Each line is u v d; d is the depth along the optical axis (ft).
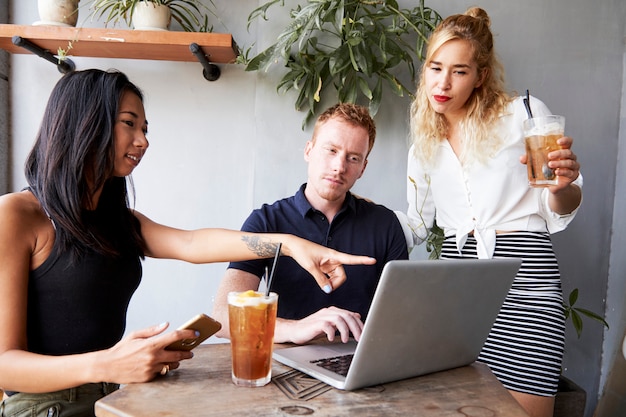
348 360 3.45
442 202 6.32
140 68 7.45
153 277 7.59
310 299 5.04
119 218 4.24
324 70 7.29
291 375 3.20
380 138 7.75
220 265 7.63
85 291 3.72
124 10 6.78
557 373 5.46
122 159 3.95
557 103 7.95
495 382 3.26
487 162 5.79
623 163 7.95
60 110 3.75
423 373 3.33
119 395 2.79
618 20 8.00
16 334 3.31
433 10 7.45
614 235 8.09
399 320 2.92
